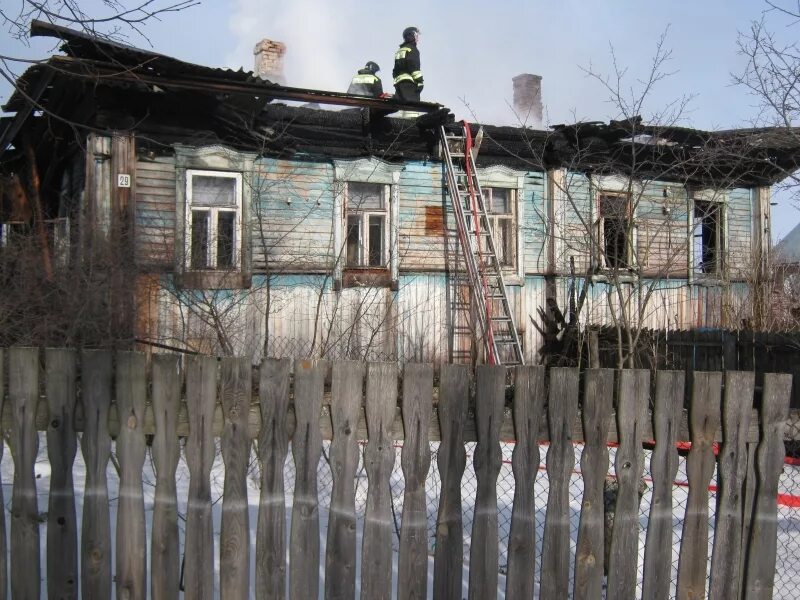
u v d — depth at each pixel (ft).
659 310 52.39
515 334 44.27
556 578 11.61
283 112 42.42
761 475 12.37
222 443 10.89
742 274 55.21
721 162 49.03
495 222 49.34
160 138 39.40
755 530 12.35
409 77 50.44
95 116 37.93
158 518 10.89
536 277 49.62
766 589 12.42
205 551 10.89
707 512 12.21
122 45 21.72
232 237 41.09
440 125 45.60
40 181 50.72
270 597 10.91
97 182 37.81
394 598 14.93
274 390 10.94
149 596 12.80
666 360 37.91
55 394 10.93
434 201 46.85
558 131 48.98
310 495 10.92
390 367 11.11
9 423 11.05
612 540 11.80
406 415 11.13
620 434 11.78
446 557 11.21
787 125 33.35
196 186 40.83
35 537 11.02
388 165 45.24
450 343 46.39
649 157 50.67
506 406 11.89
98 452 10.92
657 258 52.44
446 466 11.25
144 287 34.27
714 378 12.19
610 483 13.99
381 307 44.52
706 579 12.80
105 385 10.94
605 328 40.91
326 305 42.96
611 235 50.01
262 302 40.32
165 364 10.93
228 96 38.70
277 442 10.94
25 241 30.96
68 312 27.61
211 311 32.42
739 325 51.29
